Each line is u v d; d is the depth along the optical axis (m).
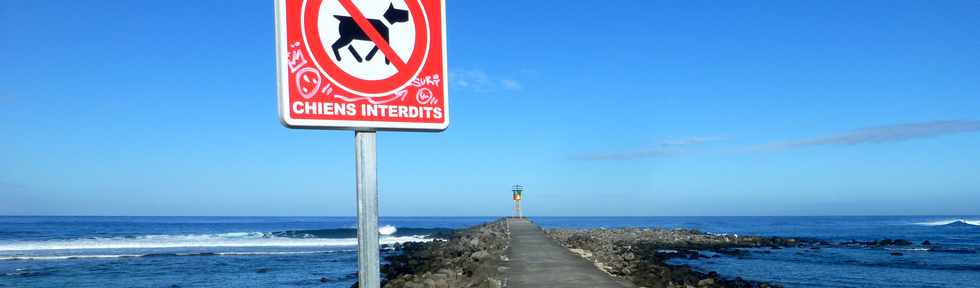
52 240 44.12
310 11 3.01
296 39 2.97
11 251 34.50
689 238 45.28
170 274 24.81
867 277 24.97
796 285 22.39
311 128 3.04
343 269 26.64
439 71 3.26
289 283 22.39
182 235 53.38
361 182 3.12
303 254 33.81
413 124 3.19
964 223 106.69
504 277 12.47
